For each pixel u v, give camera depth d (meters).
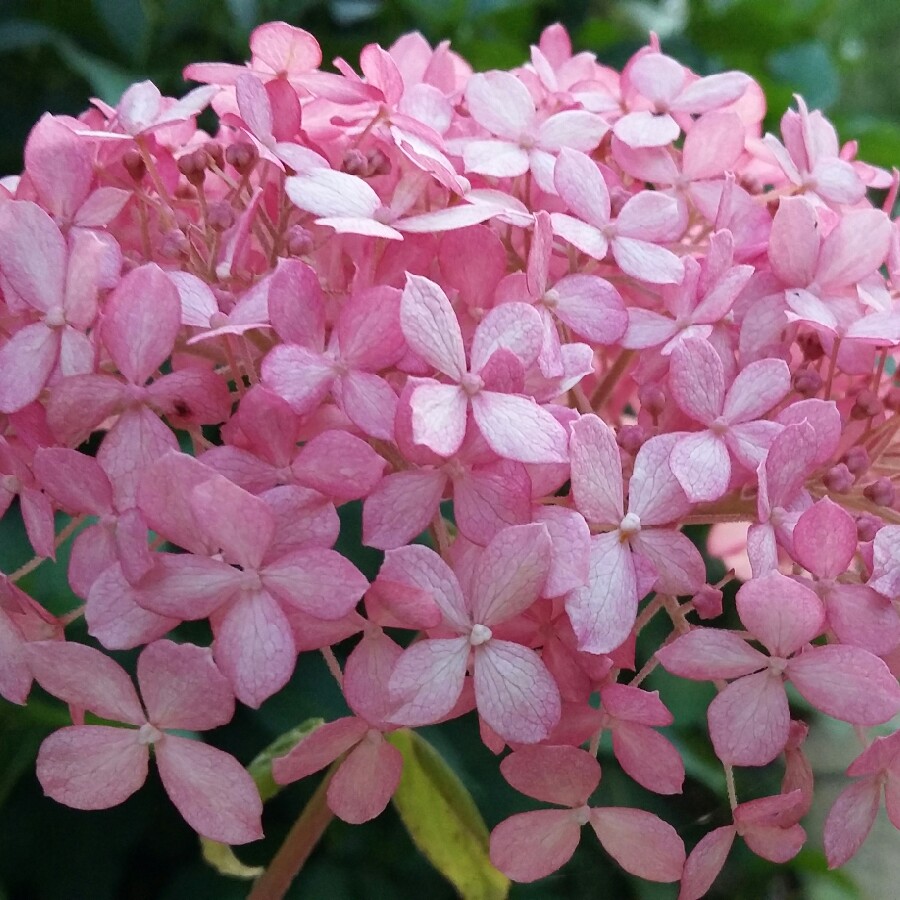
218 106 0.20
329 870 0.26
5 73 0.31
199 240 0.19
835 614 0.17
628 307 0.19
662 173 0.21
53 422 0.17
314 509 0.17
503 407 0.17
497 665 0.17
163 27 0.32
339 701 0.25
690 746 0.26
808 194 0.21
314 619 0.17
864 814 0.18
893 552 0.17
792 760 0.18
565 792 0.17
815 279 0.19
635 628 0.18
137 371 0.17
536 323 0.17
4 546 0.24
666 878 0.18
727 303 0.18
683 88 0.21
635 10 0.38
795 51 0.36
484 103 0.20
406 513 0.17
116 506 0.17
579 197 0.19
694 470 0.17
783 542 0.17
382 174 0.19
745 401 0.18
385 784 0.18
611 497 0.17
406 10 0.33
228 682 0.17
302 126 0.20
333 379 0.17
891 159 0.32
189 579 0.16
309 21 0.33
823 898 0.29
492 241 0.18
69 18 0.31
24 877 0.25
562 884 0.27
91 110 0.20
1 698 0.23
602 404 0.21
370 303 0.17
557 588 0.17
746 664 0.17
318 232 0.19
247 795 0.17
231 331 0.17
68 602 0.24
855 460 0.19
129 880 0.27
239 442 0.17
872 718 0.17
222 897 0.25
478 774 0.26
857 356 0.19
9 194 0.19
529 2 0.33
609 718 0.17
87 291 0.17
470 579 0.17
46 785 0.17
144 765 0.17
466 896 0.22
